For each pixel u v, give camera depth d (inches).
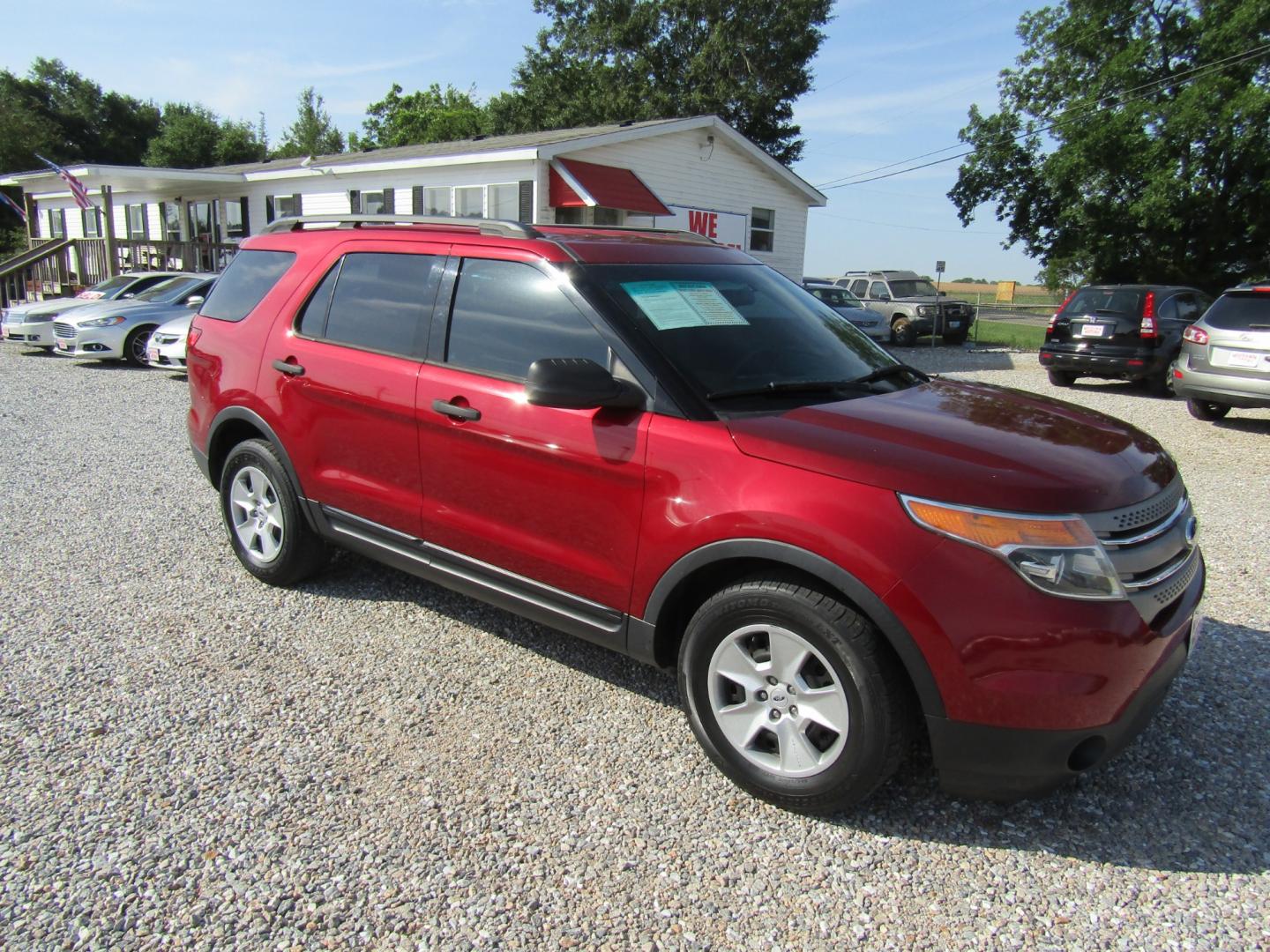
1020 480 101.5
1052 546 97.7
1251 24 1021.8
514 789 116.3
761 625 110.7
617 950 90.0
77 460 296.5
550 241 138.6
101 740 125.3
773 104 1507.1
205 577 188.2
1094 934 92.7
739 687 116.5
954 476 101.4
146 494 254.2
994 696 97.5
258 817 109.3
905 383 140.6
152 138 2251.5
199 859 101.6
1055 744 98.2
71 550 204.1
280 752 123.5
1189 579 115.3
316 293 167.5
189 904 94.6
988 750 99.7
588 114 1585.9
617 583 123.0
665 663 125.6
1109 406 455.5
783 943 91.4
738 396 120.2
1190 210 1080.8
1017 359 783.7
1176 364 394.3
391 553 155.0
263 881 98.3
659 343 124.6
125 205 1071.0
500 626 166.4
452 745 126.4
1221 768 123.2
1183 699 141.3
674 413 117.7
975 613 97.3
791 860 104.0
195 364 189.6
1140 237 1153.4
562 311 131.6
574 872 101.2
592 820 110.5
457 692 141.5
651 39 1529.3
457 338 143.5
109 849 102.8
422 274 151.0
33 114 2075.5
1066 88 1226.6
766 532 106.3
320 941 90.0
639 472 117.9
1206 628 167.9
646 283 135.4
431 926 92.6
